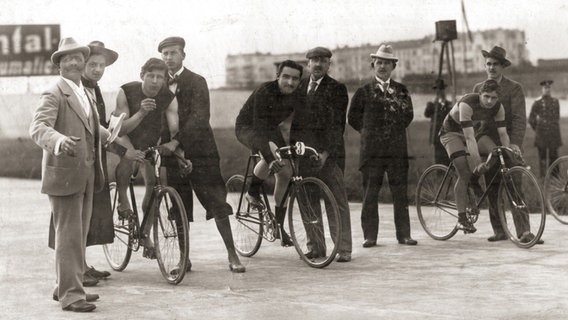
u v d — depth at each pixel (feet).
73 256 16.26
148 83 20.04
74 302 16.17
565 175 28.12
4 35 24.81
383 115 23.93
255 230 22.59
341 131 21.81
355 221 28.45
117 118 18.79
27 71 25.30
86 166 16.01
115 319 15.47
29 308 16.46
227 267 21.07
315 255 21.01
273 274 20.02
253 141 20.86
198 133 20.10
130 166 20.44
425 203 25.59
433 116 27.94
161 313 15.90
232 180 23.62
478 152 24.21
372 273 19.88
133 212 20.36
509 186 23.53
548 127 35.09
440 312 15.62
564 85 34.81
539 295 16.94
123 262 20.74
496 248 23.18
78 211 16.21
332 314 15.61
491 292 17.34
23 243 24.66
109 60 19.84
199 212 31.55
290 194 21.40
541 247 23.06
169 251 19.17
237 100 27.61
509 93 24.88
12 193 35.09
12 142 34.68
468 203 24.53
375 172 23.86
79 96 16.20
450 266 20.51
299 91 21.58
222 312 15.93
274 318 15.38
